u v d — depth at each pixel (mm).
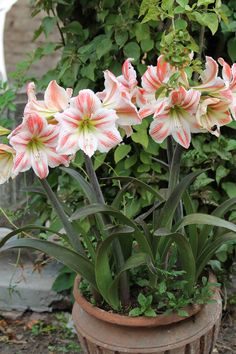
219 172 2582
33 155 1868
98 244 2021
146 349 2014
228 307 2744
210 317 2100
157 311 2082
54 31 5402
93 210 1939
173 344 2023
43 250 2076
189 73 1917
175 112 1897
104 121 1849
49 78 2738
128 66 1975
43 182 2025
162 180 2670
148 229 2137
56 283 2791
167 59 1898
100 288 2059
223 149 2572
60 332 2754
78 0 2617
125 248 2129
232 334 2676
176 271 2098
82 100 1829
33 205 2818
